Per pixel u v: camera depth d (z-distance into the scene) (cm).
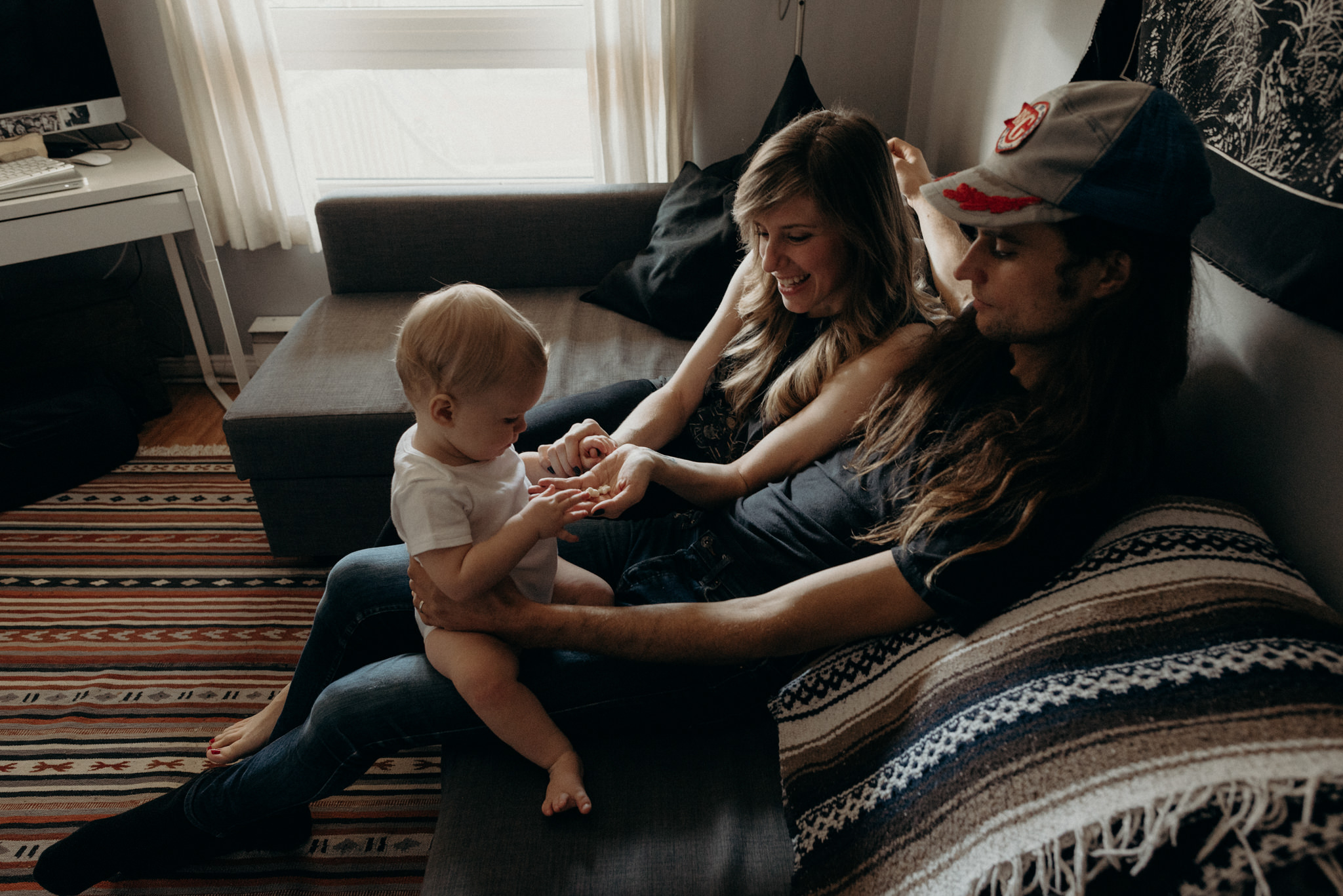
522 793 97
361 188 282
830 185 110
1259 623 70
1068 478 84
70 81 226
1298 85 81
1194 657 69
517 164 282
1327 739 57
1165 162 77
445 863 89
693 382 143
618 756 102
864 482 103
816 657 102
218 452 246
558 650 106
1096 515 84
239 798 113
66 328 239
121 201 212
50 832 142
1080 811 63
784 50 252
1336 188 77
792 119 216
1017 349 97
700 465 117
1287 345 90
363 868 137
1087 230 79
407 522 99
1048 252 82
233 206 254
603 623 97
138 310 262
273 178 251
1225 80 96
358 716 102
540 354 100
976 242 88
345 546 193
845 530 102
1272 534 93
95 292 245
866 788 83
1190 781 59
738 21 248
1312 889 53
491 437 100
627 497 104
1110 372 84
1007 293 86
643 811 95
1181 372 86
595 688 103
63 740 159
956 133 228
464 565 96
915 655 89
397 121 272
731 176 219
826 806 86
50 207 203
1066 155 79
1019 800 68
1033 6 176
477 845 91
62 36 220
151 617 188
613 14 237
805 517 106
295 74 262
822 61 254
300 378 186
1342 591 81
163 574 200
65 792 149
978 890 66
